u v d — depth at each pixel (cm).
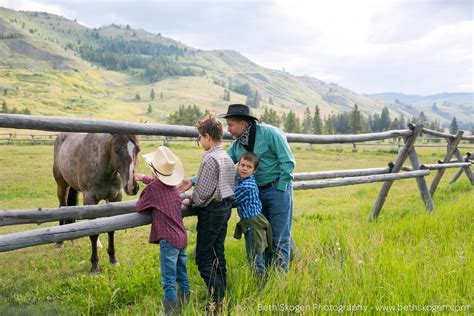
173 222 380
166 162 372
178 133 471
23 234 342
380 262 429
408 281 389
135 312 393
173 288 378
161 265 381
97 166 600
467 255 468
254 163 412
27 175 1952
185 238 387
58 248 760
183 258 397
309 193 1519
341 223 669
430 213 780
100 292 455
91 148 613
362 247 473
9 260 684
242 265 487
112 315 400
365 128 15738
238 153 448
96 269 594
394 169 837
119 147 533
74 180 696
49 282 543
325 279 393
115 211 426
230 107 430
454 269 414
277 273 407
